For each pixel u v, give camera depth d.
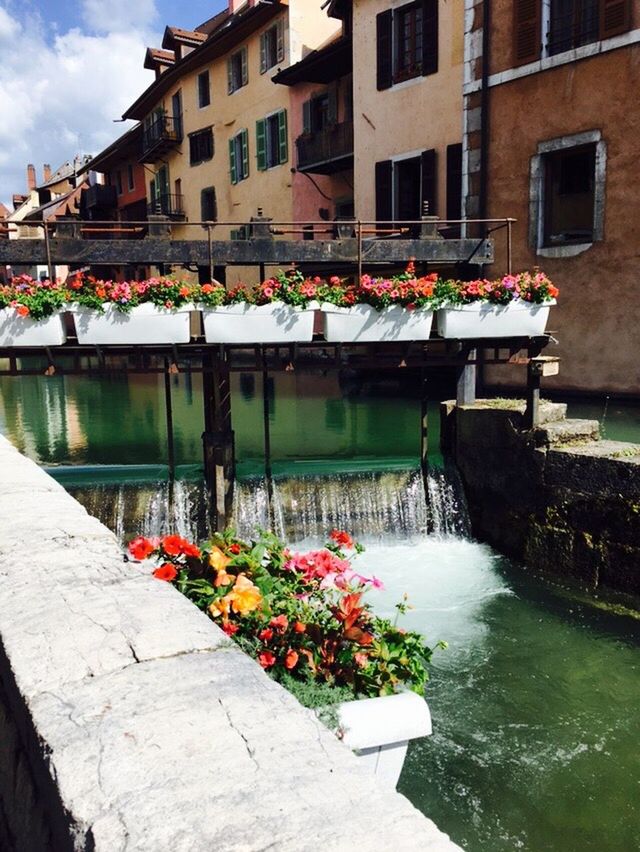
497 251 14.18
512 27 13.42
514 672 5.88
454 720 5.23
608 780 4.60
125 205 39.22
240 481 8.19
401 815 1.16
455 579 7.63
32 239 7.32
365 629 2.46
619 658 6.09
